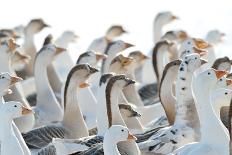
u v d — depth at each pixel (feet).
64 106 73.20
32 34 102.83
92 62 83.87
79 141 63.26
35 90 87.61
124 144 62.75
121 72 80.48
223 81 66.64
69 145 62.54
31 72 96.37
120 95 74.02
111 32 105.81
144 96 86.43
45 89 81.15
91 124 78.07
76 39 108.47
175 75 71.61
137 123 69.36
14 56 91.71
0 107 63.57
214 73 60.13
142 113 77.10
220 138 57.88
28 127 75.05
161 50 85.15
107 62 86.58
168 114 71.26
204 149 57.16
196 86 60.34
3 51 85.10
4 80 69.97
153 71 93.15
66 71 97.45
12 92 78.54
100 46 99.50
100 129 69.21
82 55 84.23
